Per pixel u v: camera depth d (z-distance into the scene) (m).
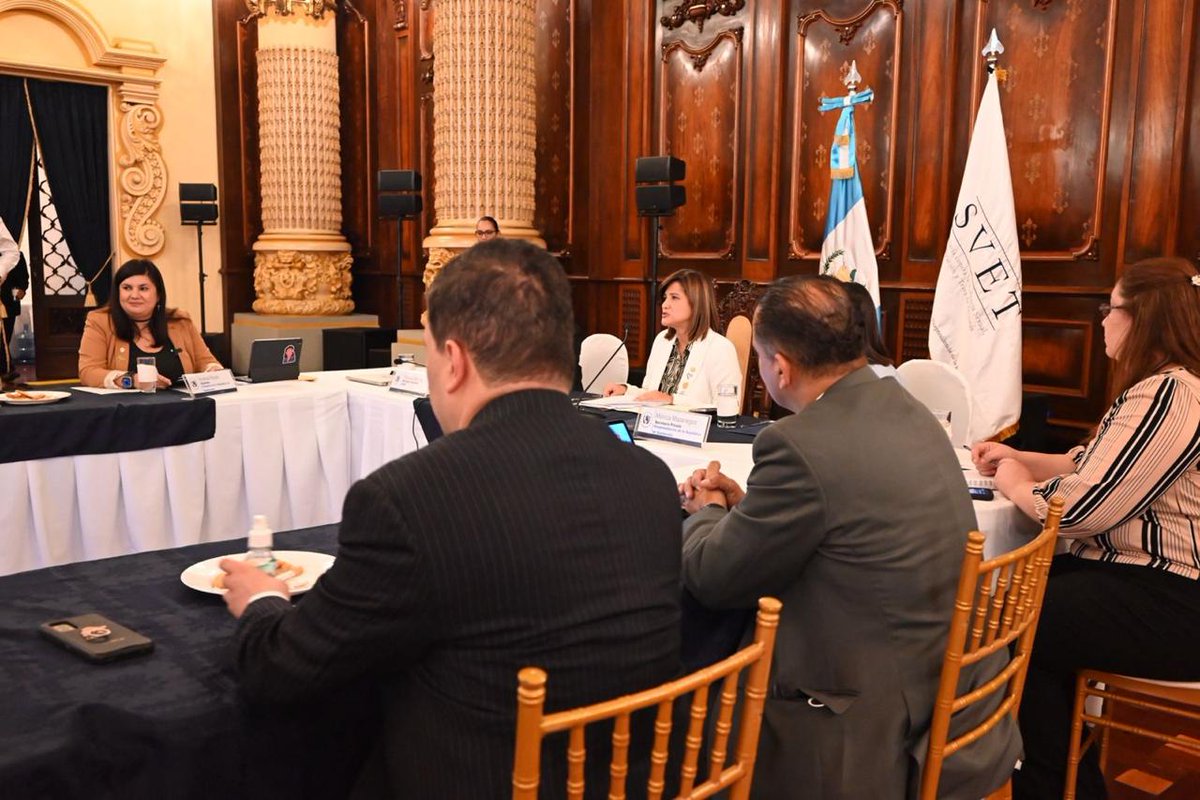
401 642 1.00
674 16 6.39
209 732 1.12
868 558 1.47
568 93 7.02
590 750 1.05
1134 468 1.97
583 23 6.90
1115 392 2.13
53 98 7.74
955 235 4.59
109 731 1.09
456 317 1.12
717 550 1.54
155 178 8.27
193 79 8.44
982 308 4.51
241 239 8.92
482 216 6.64
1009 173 4.48
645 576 1.10
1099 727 2.29
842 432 1.50
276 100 8.24
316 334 8.25
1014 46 4.89
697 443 2.80
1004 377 4.45
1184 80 4.27
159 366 3.85
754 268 6.12
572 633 1.03
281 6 8.10
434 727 1.03
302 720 1.20
